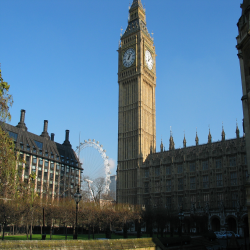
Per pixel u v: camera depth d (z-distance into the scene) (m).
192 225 86.19
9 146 36.91
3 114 35.22
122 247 35.88
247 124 26.94
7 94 36.06
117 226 76.88
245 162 88.25
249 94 26.94
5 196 37.44
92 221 67.44
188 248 50.94
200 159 99.38
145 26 135.12
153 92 130.38
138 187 111.81
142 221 75.75
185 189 100.12
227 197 89.12
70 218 68.44
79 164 148.75
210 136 99.38
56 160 132.88
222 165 93.12
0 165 35.53
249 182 25.50
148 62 129.50
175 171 105.12
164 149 116.44
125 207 85.12
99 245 33.22
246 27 27.25
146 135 120.88
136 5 136.38
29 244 26.98
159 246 42.38
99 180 108.50
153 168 112.00
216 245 59.59
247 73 27.36
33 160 120.75
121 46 133.12
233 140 95.75
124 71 128.62
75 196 37.03
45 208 67.06
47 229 87.06
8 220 57.47
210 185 93.69
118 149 122.75
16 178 38.97
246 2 27.62
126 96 126.69
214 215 86.81
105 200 110.38
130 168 117.12
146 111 123.94
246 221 80.56
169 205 103.88
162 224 73.31
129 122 122.62
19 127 125.81
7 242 25.50
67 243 30.08
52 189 126.88
